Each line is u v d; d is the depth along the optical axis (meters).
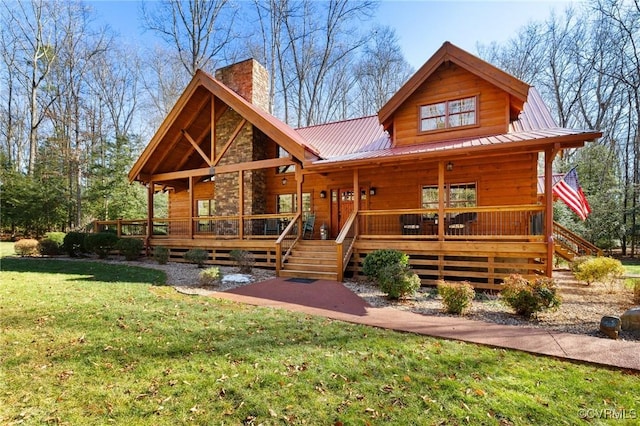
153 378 3.40
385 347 4.22
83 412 2.86
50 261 12.60
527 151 8.27
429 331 4.88
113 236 13.87
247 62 14.64
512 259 8.46
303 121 27.03
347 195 13.34
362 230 12.02
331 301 6.83
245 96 14.53
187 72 25.36
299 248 11.02
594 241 19.28
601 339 4.56
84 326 4.93
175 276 9.58
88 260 13.30
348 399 3.03
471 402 2.98
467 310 6.16
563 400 3.02
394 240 9.88
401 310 6.18
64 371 3.54
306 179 14.02
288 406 2.92
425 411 2.85
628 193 18.88
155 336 4.54
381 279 7.09
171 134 13.89
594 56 22.28
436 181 11.50
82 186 26.25
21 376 3.43
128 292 7.24
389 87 27.67
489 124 10.05
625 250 19.34
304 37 25.62
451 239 9.44
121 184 23.77
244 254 10.88
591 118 23.58
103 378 3.40
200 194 16.34
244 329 4.88
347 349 4.14
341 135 14.33
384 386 3.24
